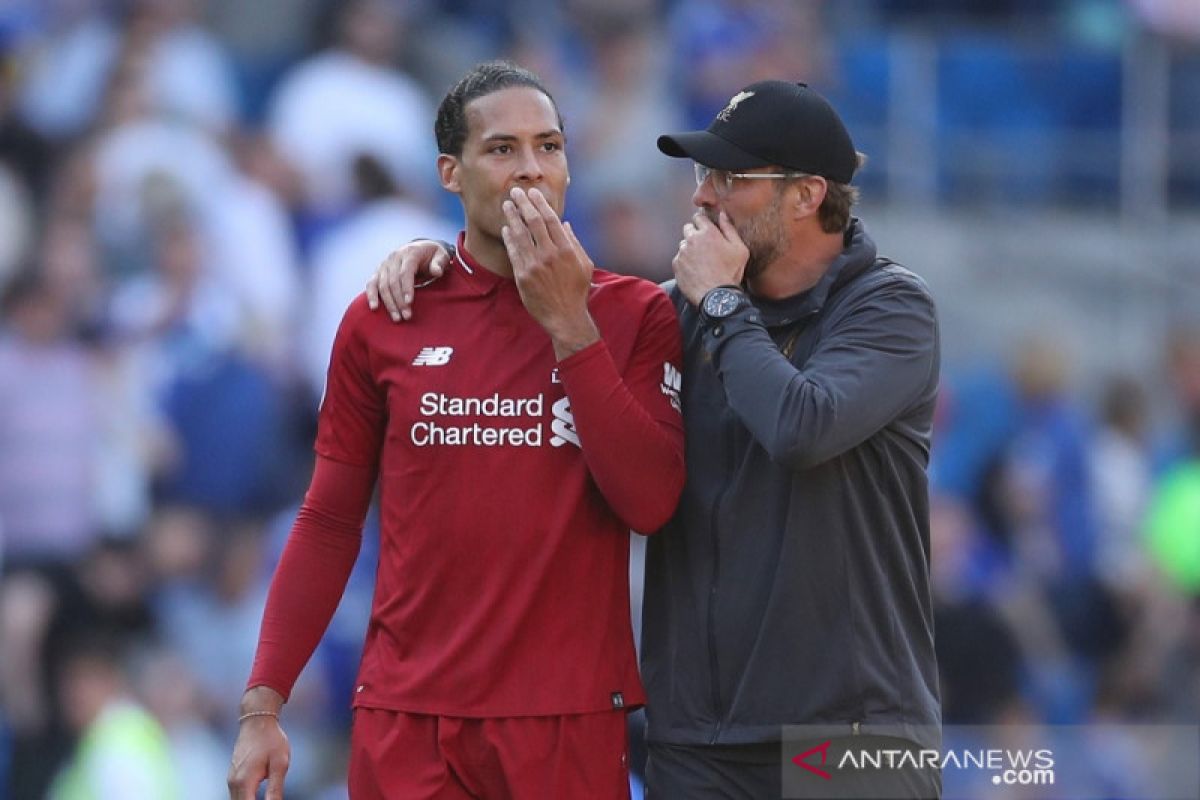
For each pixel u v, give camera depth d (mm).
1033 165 40438
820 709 13156
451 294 13750
